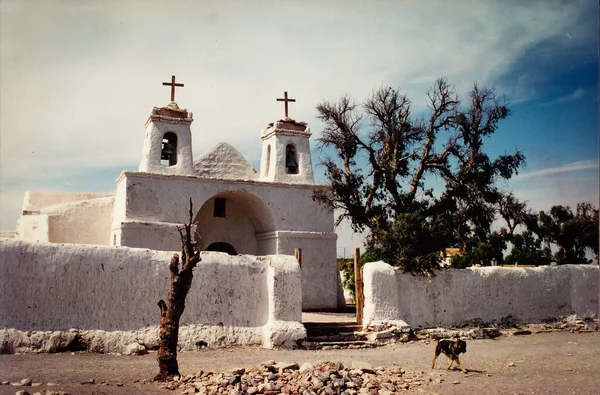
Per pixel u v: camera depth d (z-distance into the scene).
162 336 8.34
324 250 19.61
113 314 11.20
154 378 8.17
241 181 18.84
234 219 20.98
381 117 20.73
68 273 10.97
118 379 8.16
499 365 10.48
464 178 19.23
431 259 14.45
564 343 13.58
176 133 19.33
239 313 12.31
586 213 18.66
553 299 16.12
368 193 20.34
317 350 12.09
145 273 11.64
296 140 20.91
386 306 13.55
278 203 19.34
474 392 8.06
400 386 8.27
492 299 15.22
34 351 10.16
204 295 12.09
